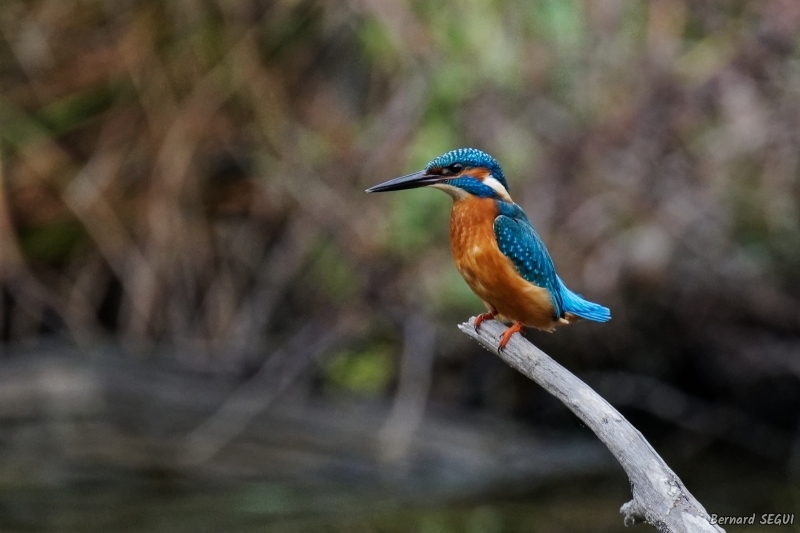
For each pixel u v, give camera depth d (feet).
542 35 44.14
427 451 40.75
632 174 42.98
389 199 43.14
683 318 44.47
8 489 36.55
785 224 44.24
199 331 44.55
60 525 33.63
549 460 41.70
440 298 43.37
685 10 45.96
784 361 43.86
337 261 44.70
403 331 44.78
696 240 43.60
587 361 45.42
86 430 38.27
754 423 44.62
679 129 43.45
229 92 45.03
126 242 44.78
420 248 43.09
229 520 34.55
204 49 44.86
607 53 44.55
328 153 44.80
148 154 45.03
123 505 36.09
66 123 45.19
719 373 45.42
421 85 44.16
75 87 45.11
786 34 43.14
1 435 37.83
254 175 45.80
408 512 35.68
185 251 45.01
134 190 45.11
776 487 38.81
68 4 44.57
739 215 44.52
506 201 23.79
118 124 45.19
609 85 44.16
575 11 44.32
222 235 45.73
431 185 23.58
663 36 44.70
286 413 41.06
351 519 34.58
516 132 43.68
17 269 43.91
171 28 44.70
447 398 44.88
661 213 43.06
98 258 45.09
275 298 45.34
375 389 44.29
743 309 44.29
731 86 43.32
